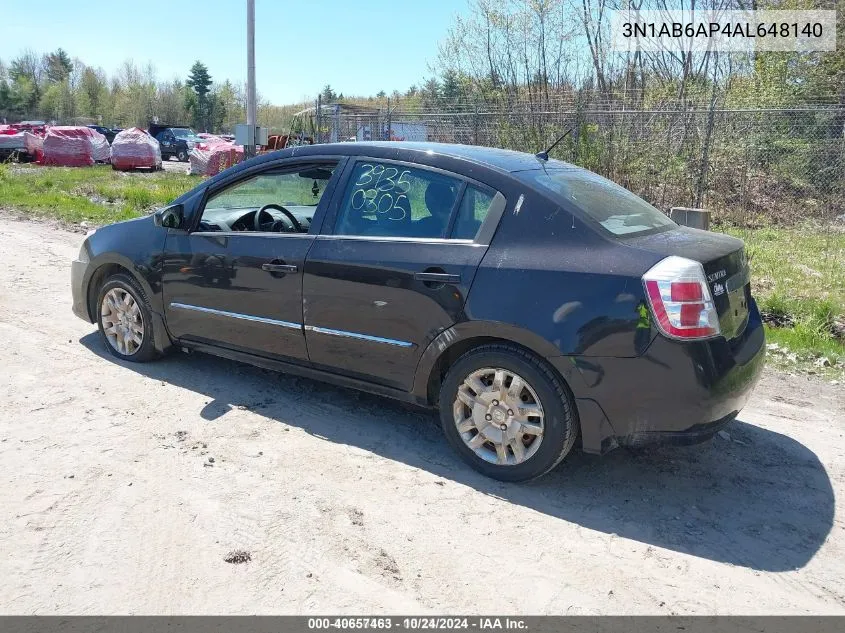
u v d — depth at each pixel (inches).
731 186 538.9
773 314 296.7
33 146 1096.2
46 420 166.6
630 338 131.3
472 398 150.4
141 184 781.3
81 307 218.5
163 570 114.0
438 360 155.3
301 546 122.3
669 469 158.6
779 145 536.7
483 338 147.9
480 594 112.3
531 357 140.5
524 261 141.9
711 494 148.2
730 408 136.6
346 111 788.6
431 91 727.1
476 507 138.4
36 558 115.3
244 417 174.9
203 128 3427.7
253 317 178.2
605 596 113.4
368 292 157.9
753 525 136.9
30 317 249.1
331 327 165.0
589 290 134.8
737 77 694.5
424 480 148.1
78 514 128.3
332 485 143.9
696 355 129.5
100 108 3535.9
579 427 142.3
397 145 168.2
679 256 134.1
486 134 601.9
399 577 115.5
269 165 183.3
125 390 187.8
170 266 192.9
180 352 220.1
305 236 170.4
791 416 194.5
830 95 626.5
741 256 154.3
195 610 105.3
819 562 125.6
